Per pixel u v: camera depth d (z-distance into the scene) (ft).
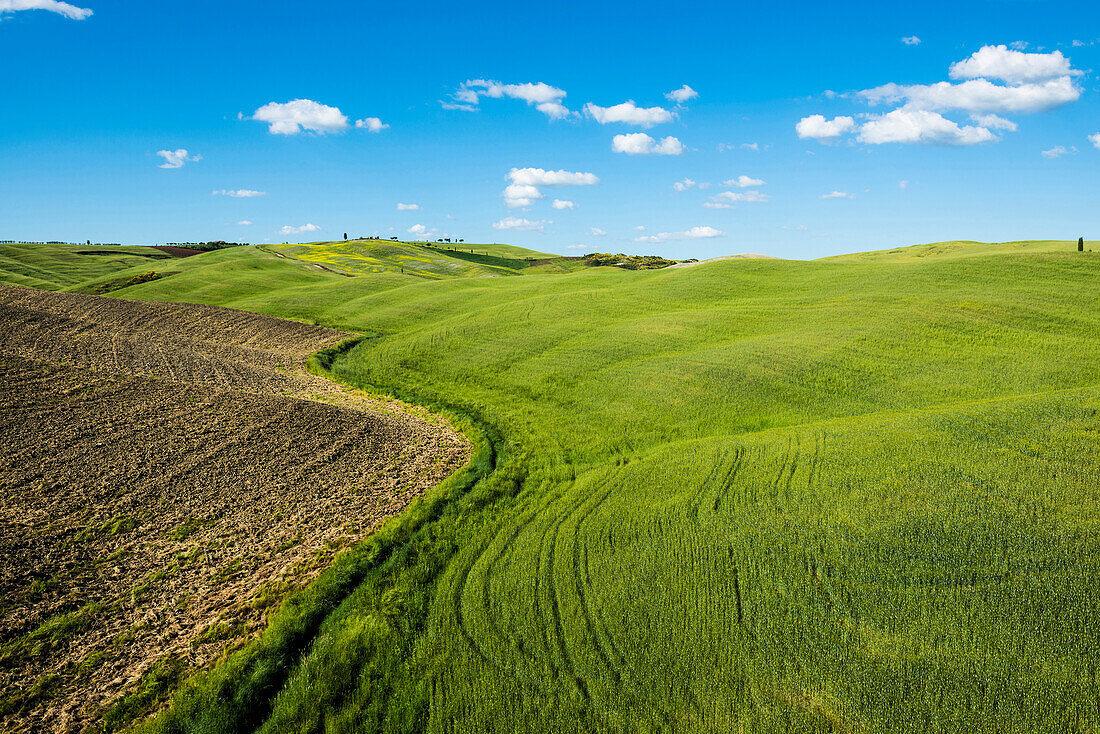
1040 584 40.65
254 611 46.80
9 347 111.75
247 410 87.86
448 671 38.91
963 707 32.55
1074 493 51.03
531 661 39.11
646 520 57.06
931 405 89.76
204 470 69.26
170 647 42.86
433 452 82.17
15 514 56.54
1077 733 30.45
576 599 45.32
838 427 76.69
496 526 59.21
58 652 41.88
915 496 53.88
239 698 37.83
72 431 75.10
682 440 83.51
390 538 57.31
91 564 51.39
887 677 35.04
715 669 37.01
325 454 76.95
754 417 90.22
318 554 54.80
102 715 36.83
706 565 48.19
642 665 37.88
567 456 80.12
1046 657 35.06
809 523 52.24
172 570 51.60
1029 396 82.48
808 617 40.83
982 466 57.82
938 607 40.06
